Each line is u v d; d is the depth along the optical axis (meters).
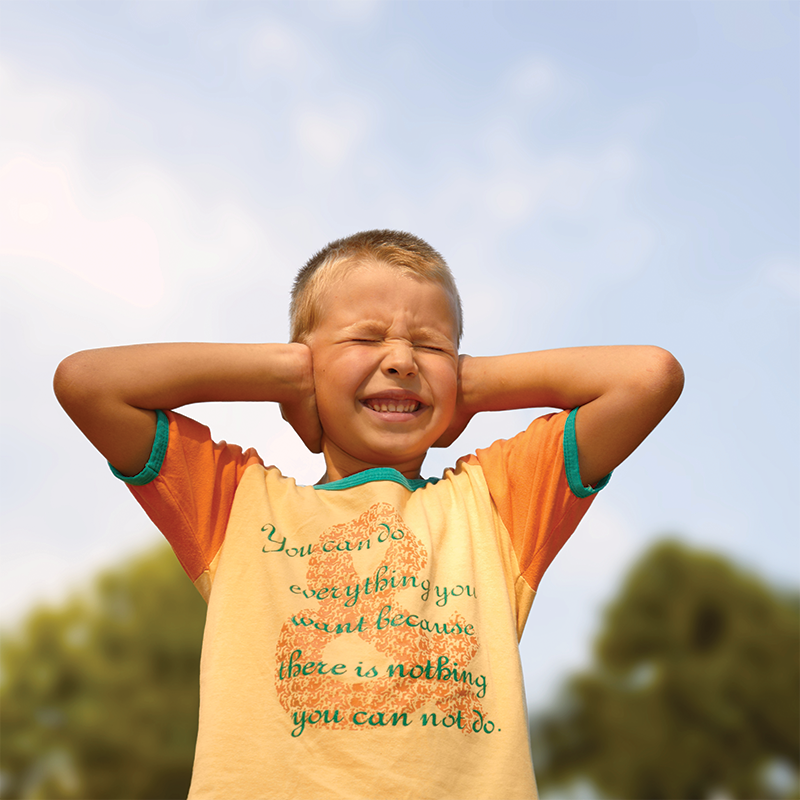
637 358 2.55
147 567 10.34
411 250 2.78
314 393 2.71
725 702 9.59
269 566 2.39
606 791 9.63
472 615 2.33
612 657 10.22
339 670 2.17
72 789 9.36
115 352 2.48
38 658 9.76
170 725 9.52
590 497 2.59
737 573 10.35
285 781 2.05
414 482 2.70
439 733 2.11
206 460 2.51
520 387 2.72
